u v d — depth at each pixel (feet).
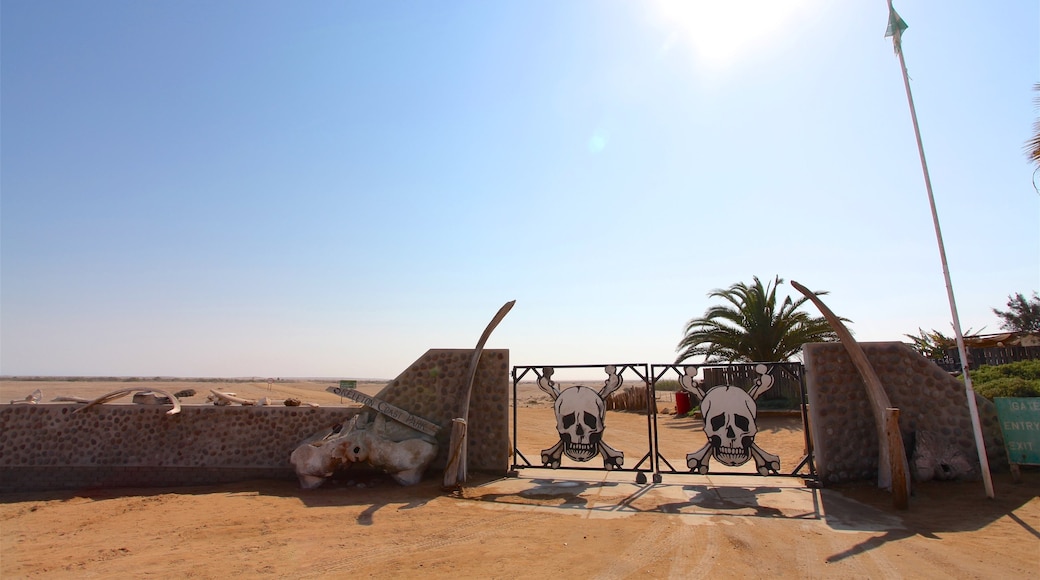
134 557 21.59
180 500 32.50
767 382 34.24
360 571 19.49
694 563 20.06
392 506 29.25
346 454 34.35
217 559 21.06
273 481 37.52
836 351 34.12
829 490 31.60
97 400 40.55
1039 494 27.53
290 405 41.06
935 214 30.55
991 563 19.51
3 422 40.70
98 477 39.47
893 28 32.68
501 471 37.37
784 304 78.07
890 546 21.62
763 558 20.53
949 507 26.96
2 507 33.22
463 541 22.97
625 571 19.29
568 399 36.86
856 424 33.32
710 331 80.64
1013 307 104.73
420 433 36.88
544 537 23.43
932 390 32.78
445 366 39.11
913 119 31.76
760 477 36.35
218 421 39.99
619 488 33.32
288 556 21.25
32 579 19.40
